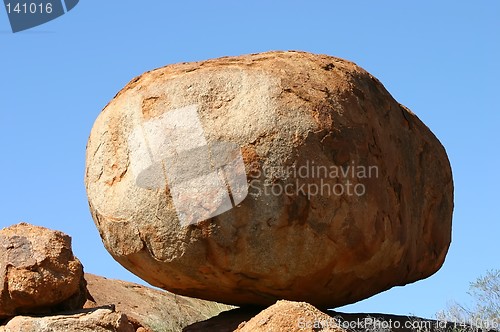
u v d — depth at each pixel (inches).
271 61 360.8
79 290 362.3
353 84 366.9
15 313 346.9
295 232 342.0
